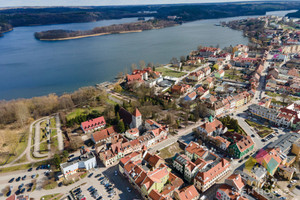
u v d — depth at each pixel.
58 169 188.75
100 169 188.12
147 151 195.62
